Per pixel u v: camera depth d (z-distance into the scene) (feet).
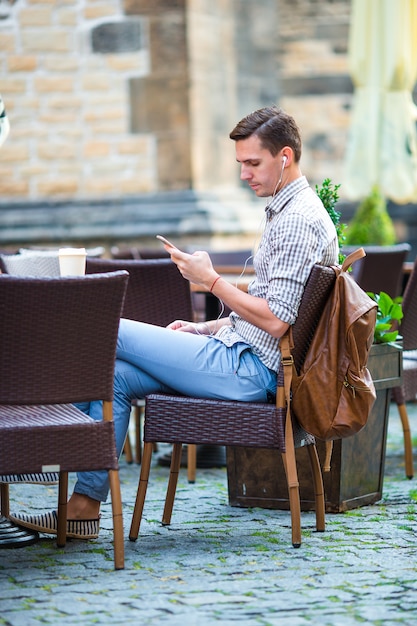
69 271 14.90
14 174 37.88
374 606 12.18
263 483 17.40
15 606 12.20
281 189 15.06
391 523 16.24
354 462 17.24
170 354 15.11
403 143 30.76
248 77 41.78
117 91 37.55
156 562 14.03
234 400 15.03
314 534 15.55
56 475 14.97
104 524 16.24
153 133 37.58
